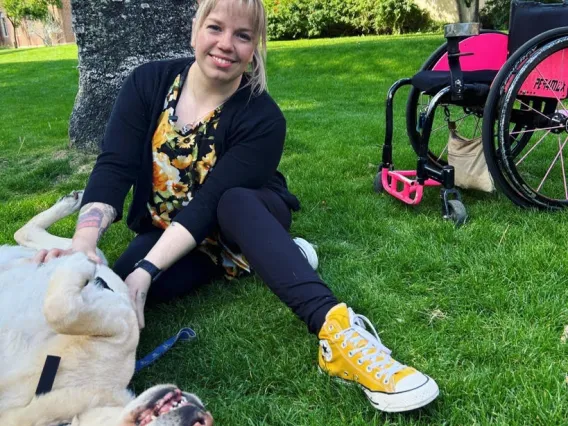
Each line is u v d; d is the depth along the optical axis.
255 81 2.40
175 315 2.47
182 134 2.36
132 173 2.34
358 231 3.23
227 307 2.50
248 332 2.30
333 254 3.00
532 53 3.01
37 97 10.36
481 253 2.79
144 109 2.39
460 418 1.78
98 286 1.70
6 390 1.53
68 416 1.47
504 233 2.97
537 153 4.61
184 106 2.38
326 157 4.82
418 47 11.74
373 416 1.81
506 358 2.04
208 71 2.24
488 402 1.83
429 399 1.74
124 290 1.96
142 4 4.75
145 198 2.45
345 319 1.93
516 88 2.95
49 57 18.89
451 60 3.10
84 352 1.59
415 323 2.31
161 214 2.46
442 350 2.12
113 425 1.28
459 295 2.48
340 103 8.12
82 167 4.87
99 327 1.59
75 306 1.50
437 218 3.30
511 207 3.37
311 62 11.57
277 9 20.27
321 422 1.79
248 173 2.30
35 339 1.63
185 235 2.15
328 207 3.62
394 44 12.27
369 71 10.59
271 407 1.87
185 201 2.42
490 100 3.04
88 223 2.14
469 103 3.29
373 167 4.45
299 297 1.97
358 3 19.42
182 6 4.81
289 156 4.97
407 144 5.15
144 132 2.39
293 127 6.27
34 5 34.50
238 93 2.38
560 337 2.15
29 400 1.52
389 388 1.77
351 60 11.36
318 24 19.97
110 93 5.00
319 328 1.96
